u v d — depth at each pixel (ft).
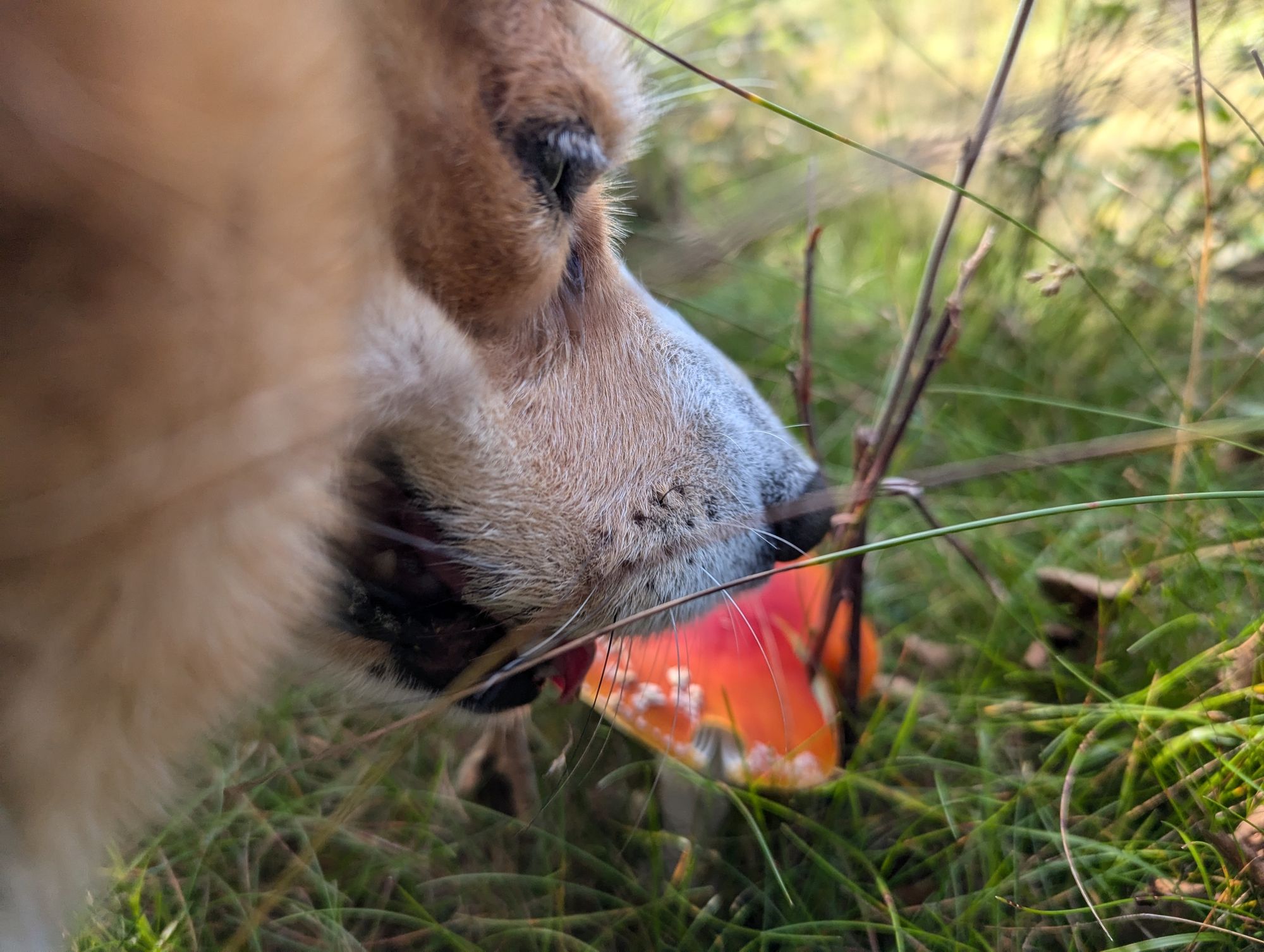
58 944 0.98
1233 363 1.53
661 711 1.22
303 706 1.35
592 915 1.19
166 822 1.18
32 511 0.72
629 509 1.13
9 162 0.62
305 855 1.03
